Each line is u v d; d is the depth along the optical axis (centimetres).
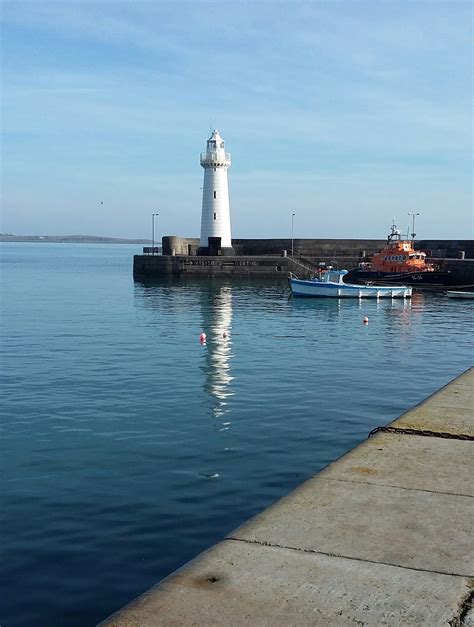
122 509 929
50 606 680
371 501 521
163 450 1208
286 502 519
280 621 353
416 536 458
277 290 5653
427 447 670
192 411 1507
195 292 5409
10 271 9362
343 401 1631
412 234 6788
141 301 4594
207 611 363
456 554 431
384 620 354
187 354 2339
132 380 1856
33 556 788
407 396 1706
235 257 6888
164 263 6938
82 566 763
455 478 577
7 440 1270
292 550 436
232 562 419
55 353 2344
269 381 1870
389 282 5847
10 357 2252
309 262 7119
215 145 7056
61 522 885
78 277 7806
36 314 3731
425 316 3931
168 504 948
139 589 712
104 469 1101
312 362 2223
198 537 839
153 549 805
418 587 388
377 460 625
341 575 402
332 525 475
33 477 1062
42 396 1652
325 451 1211
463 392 944
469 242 7288
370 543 446
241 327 3212
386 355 2417
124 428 1359
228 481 1044
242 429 1356
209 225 7162
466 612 362
